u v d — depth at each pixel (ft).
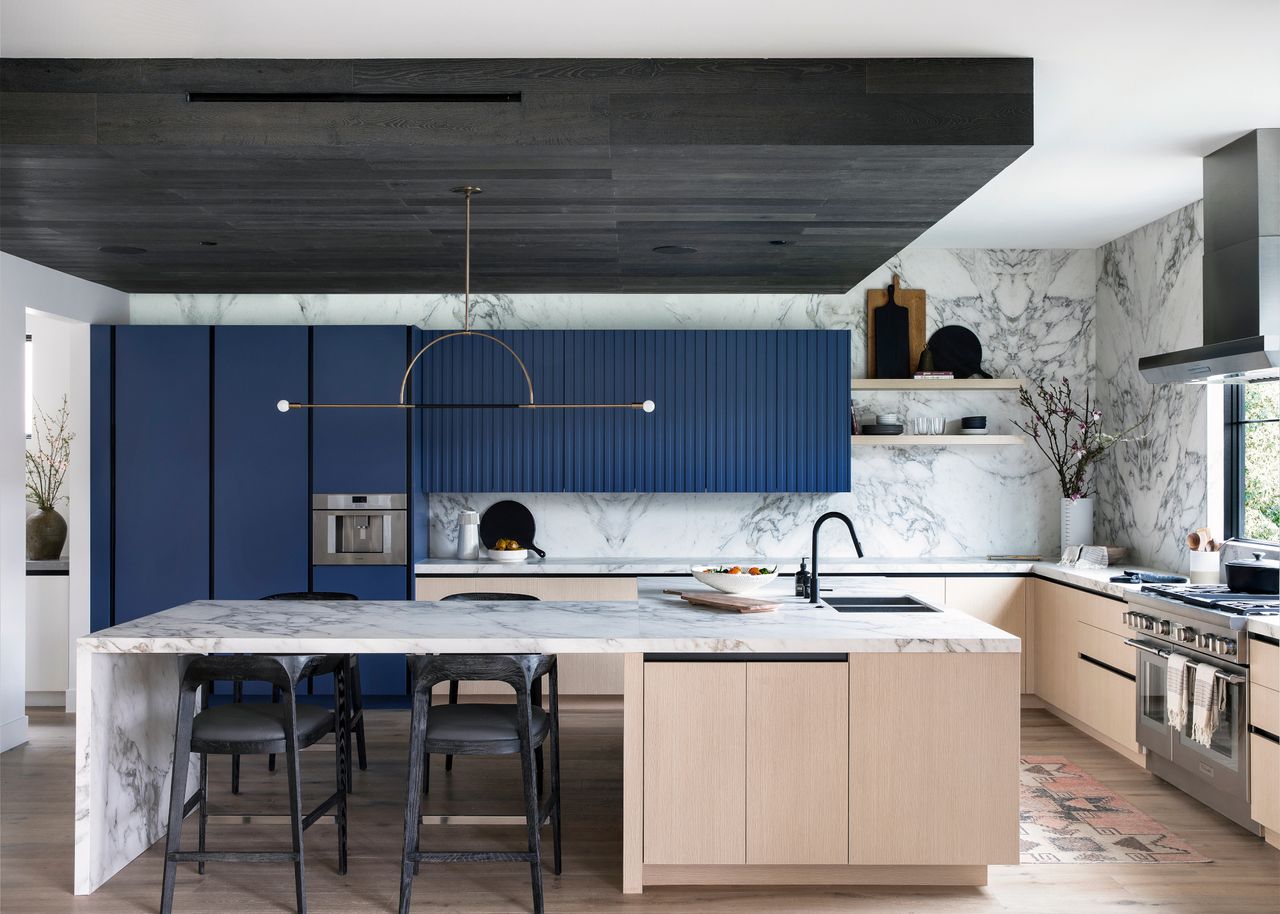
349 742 13.85
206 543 19.21
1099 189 16.31
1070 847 12.25
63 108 10.93
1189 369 14.16
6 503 16.63
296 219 14.08
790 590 14.48
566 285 19.47
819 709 10.77
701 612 12.43
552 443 19.93
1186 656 13.66
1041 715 18.85
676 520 21.02
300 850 10.36
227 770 15.30
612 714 18.80
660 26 10.24
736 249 16.12
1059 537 20.97
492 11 9.87
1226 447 16.66
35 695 20.12
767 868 11.03
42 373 21.04
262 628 11.39
